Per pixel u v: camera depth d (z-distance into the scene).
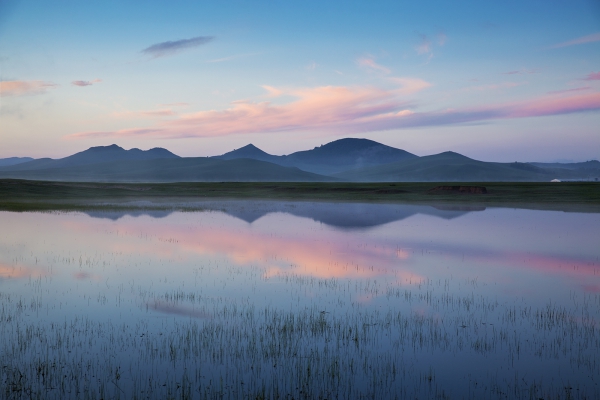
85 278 20.31
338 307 16.33
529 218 46.66
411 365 11.80
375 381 10.93
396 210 56.91
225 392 10.41
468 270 22.31
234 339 13.34
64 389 10.48
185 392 10.38
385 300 17.25
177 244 29.36
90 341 13.16
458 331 14.08
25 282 19.56
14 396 10.16
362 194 90.06
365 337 13.54
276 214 51.00
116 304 16.55
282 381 10.93
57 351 12.48
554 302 17.08
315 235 33.88
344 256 25.67
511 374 11.30
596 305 16.72
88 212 51.06
